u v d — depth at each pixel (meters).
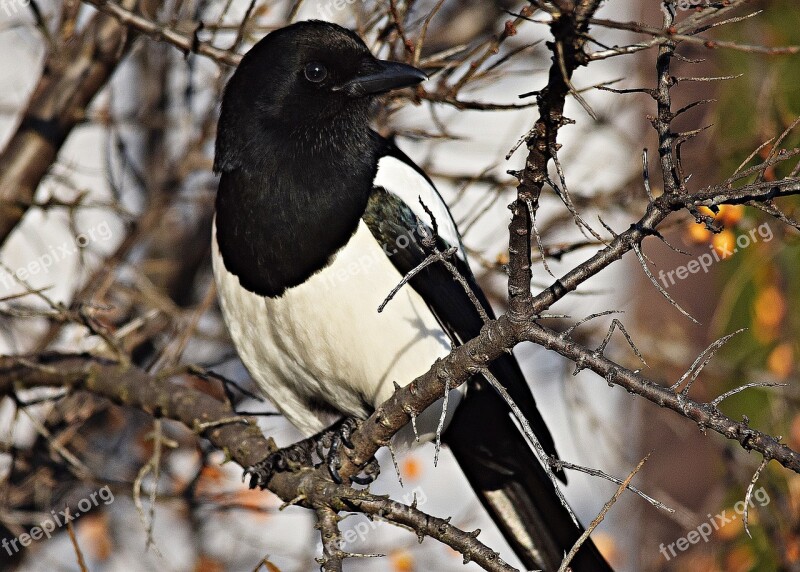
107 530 12.34
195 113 13.06
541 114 5.52
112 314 11.70
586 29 5.36
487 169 9.86
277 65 8.86
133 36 10.53
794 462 5.73
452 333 9.02
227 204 8.80
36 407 11.95
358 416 9.33
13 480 11.16
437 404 9.02
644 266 5.68
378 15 10.33
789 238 11.20
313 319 8.57
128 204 12.86
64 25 10.49
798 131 10.55
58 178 10.56
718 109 11.76
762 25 11.59
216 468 10.71
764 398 11.94
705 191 5.64
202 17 11.13
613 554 12.45
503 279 12.33
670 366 13.24
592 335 13.05
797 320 12.01
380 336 8.59
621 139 12.09
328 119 8.83
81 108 10.51
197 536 12.05
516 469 9.54
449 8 12.07
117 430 12.16
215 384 12.03
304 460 8.59
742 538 11.69
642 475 13.95
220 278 8.89
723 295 12.48
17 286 11.62
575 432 12.20
